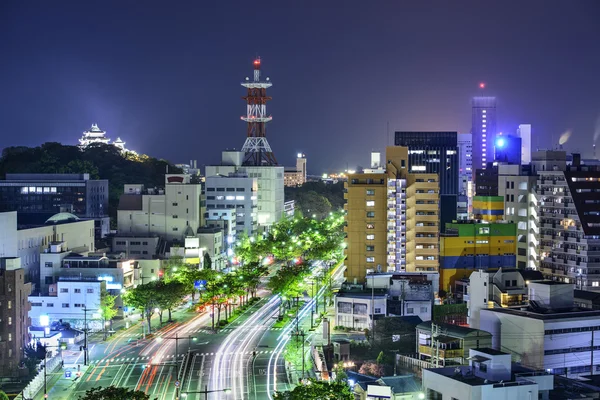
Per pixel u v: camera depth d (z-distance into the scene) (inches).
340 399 5733.3
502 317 7509.8
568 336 7263.8
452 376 5615.2
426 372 5767.7
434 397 5684.1
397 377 6112.2
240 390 7239.2
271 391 7194.9
